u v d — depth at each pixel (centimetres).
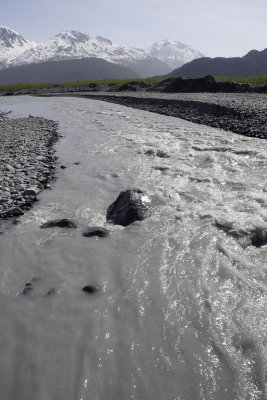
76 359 401
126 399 352
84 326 450
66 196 903
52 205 847
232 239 638
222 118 2067
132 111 2909
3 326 457
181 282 527
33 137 1777
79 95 5138
